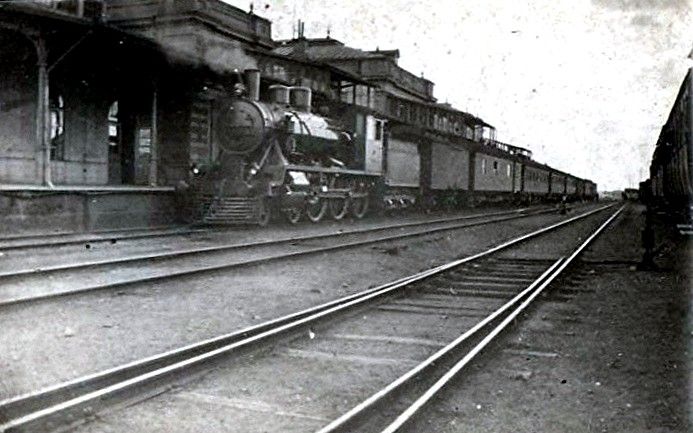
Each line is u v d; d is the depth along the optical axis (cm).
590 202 9319
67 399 488
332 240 1811
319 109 2786
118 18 2392
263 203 2130
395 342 712
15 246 1307
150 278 1007
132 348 659
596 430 470
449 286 1106
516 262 1453
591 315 894
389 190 3134
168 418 466
